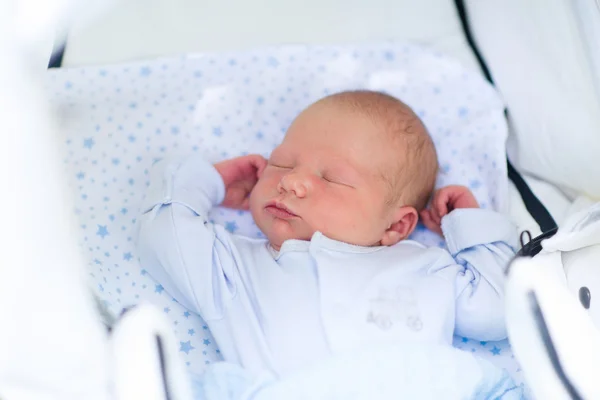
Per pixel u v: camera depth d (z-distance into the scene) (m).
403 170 1.31
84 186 1.35
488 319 1.17
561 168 1.34
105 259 1.25
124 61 1.51
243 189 1.41
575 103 1.24
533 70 1.33
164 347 0.78
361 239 1.26
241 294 1.17
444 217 1.33
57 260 0.61
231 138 1.48
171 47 1.54
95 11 0.77
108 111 1.44
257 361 1.09
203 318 1.16
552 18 1.23
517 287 0.88
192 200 1.25
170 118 1.46
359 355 0.99
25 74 0.60
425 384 0.98
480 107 1.49
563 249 0.96
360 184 1.26
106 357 0.68
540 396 0.84
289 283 1.17
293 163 1.30
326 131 1.30
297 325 1.12
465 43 1.57
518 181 1.44
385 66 1.56
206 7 1.57
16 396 0.66
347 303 1.13
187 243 1.17
